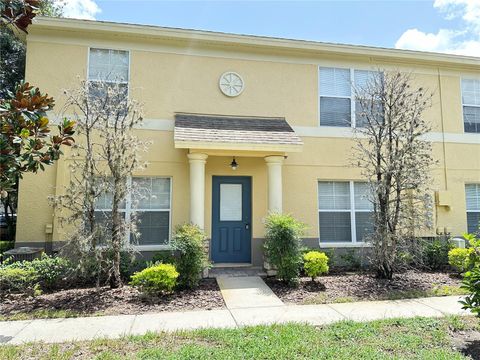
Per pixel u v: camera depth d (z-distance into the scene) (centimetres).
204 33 892
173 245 698
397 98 777
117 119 684
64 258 662
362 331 459
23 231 784
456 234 1002
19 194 788
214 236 907
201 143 771
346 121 965
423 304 598
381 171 764
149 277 619
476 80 1080
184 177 877
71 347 411
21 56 1259
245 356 376
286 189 928
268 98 945
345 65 994
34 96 291
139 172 850
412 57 1005
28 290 633
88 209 659
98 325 494
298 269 732
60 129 324
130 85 869
